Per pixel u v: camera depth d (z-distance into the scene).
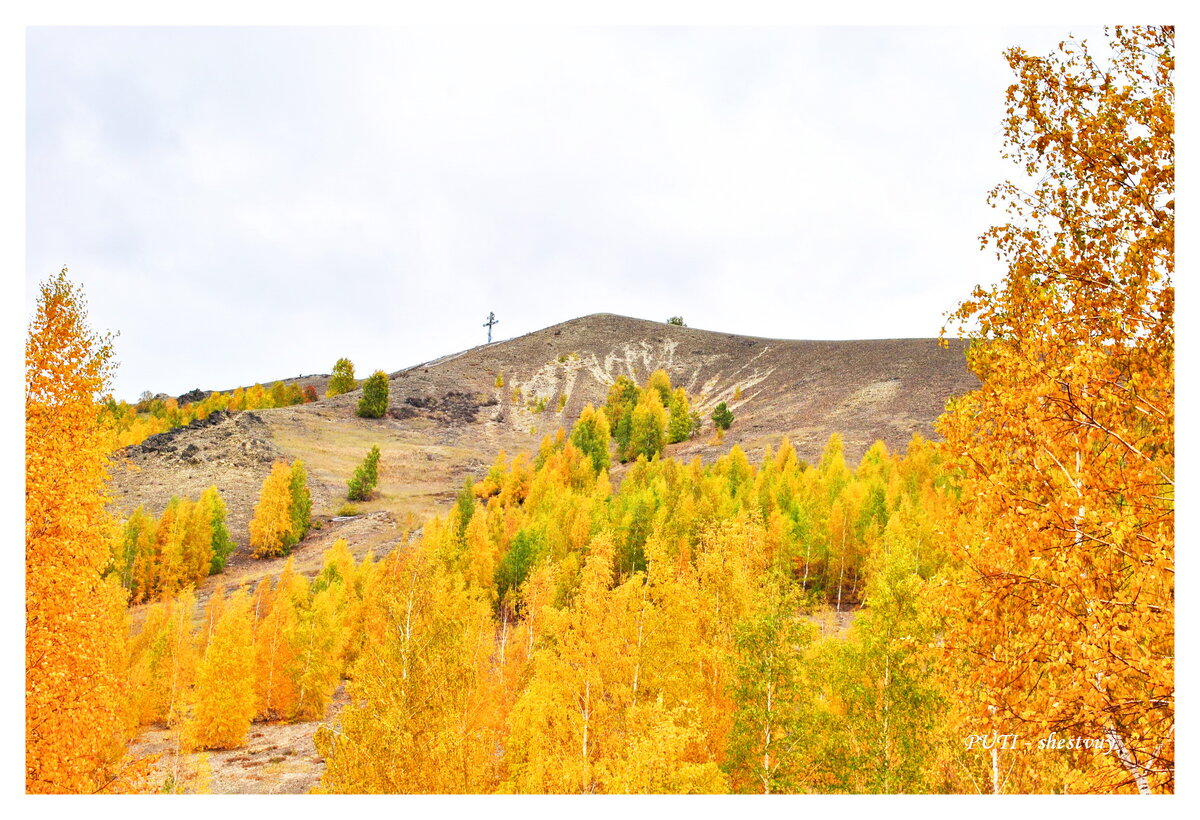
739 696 17.88
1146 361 8.97
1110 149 9.88
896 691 15.36
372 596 40.03
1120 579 8.10
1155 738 7.58
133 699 31.34
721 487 58.16
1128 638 7.27
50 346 12.96
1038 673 8.23
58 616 12.09
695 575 24.41
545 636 24.80
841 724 16.77
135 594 56.28
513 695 25.42
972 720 8.70
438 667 16.22
